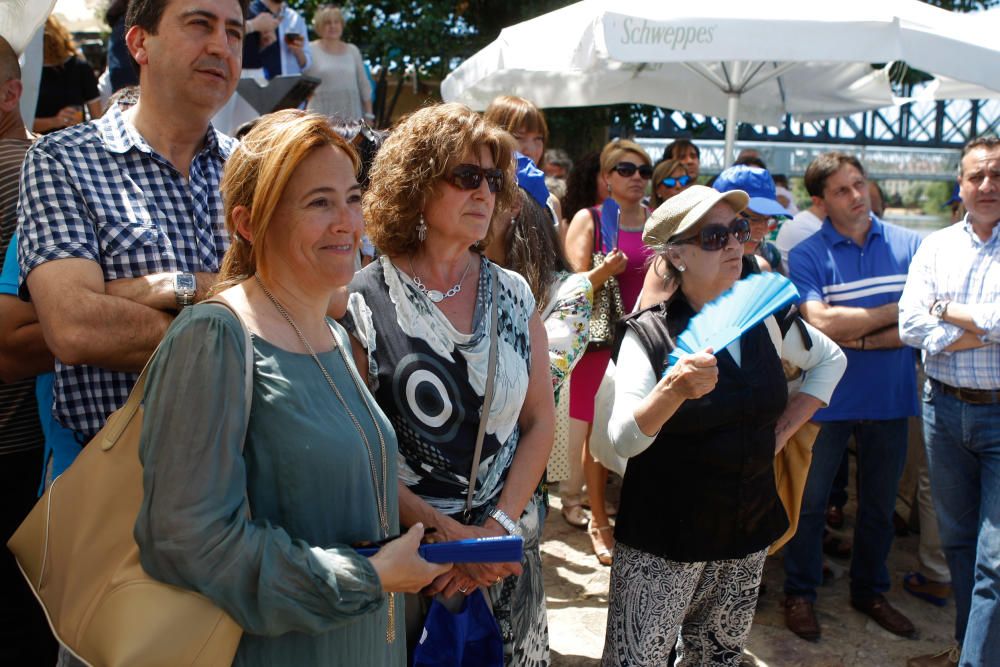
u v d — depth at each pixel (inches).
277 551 52.1
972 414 118.8
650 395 90.6
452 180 78.2
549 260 111.3
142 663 49.9
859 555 143.6
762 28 139.2
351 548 56.9
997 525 113.8
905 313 126.7
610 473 209.9
